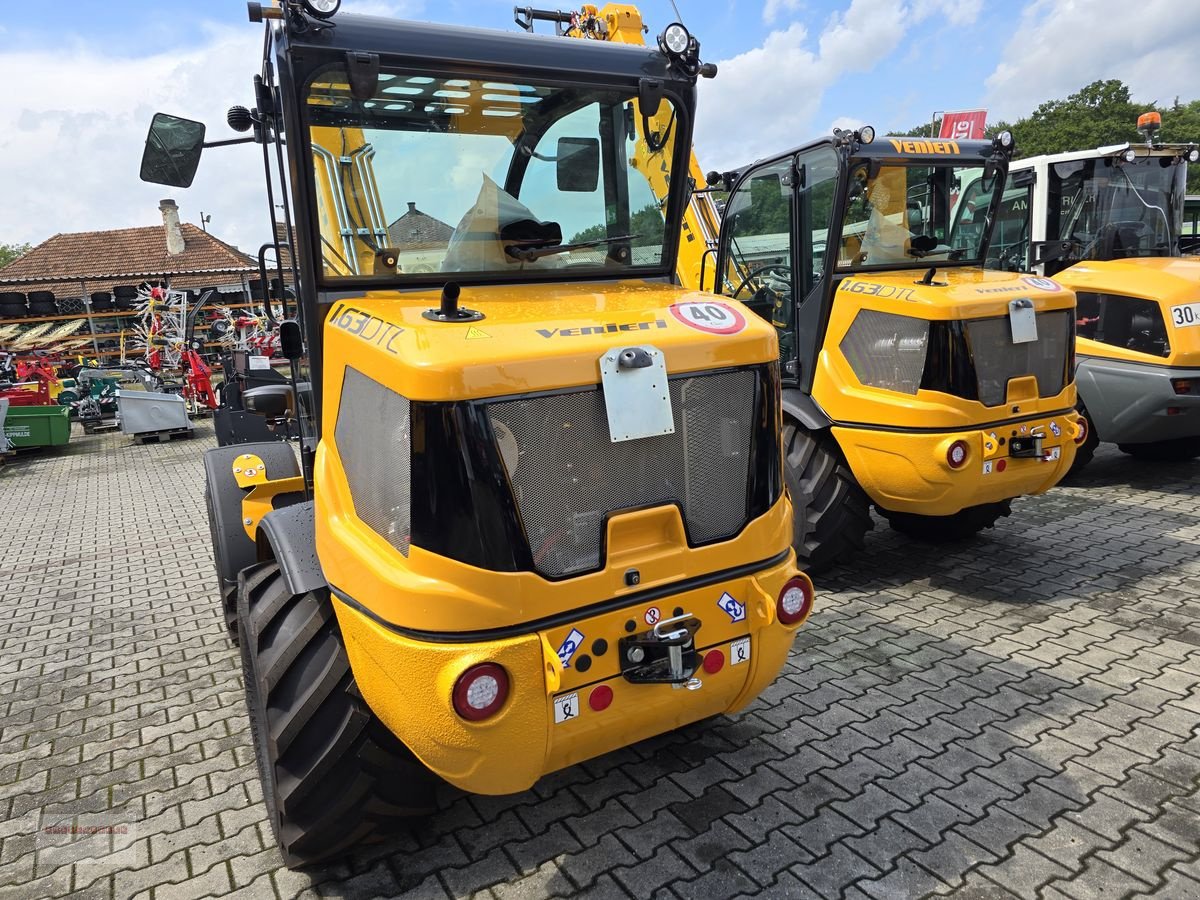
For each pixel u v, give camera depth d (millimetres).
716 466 2248
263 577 2678
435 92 2588
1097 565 4730
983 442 3969
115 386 13781
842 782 2822
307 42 2352
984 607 4230
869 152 4375
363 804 2322
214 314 19906
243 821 2812
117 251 26375
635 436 2057
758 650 2312
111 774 3154
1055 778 2791
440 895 2393
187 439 12281
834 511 4406
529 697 1976
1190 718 3117
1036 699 3305
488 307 2312
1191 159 6758
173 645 4379
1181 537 5129
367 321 2264
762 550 2314
